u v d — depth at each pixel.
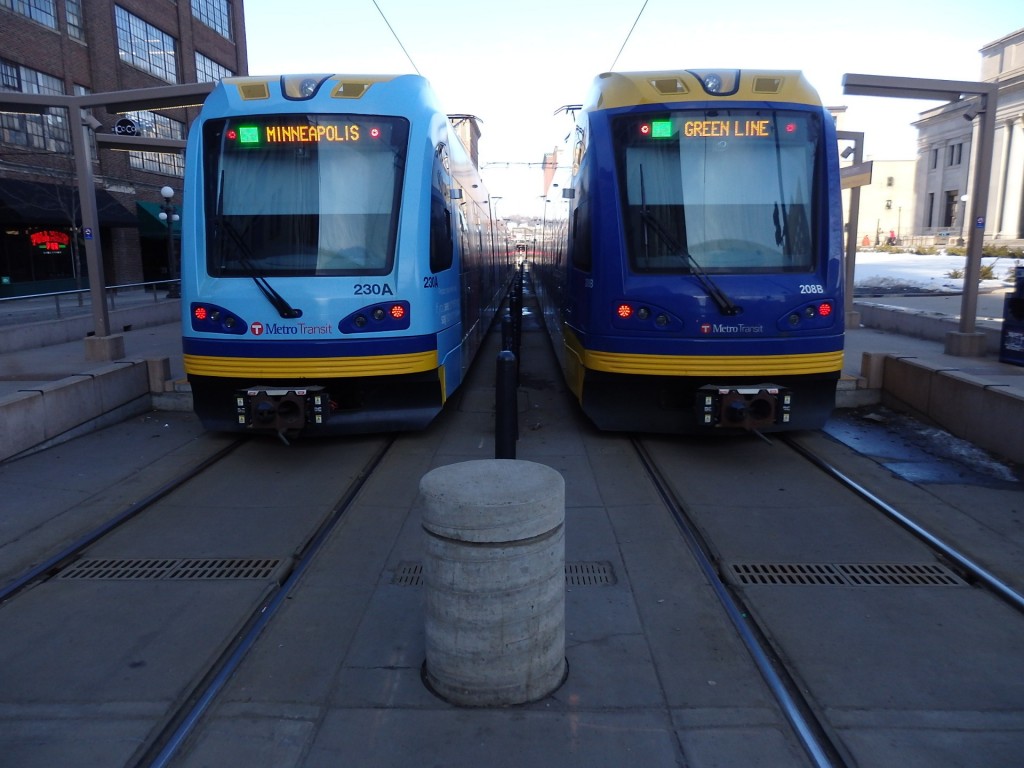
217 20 36.94
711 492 6.13
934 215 62.72
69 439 7.84
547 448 7.39
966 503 5.80
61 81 26.12
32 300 19.72
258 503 5.95
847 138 14.19
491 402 9.63
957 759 2.96
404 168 7.05
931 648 3.79
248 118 6.97
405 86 7.45
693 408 7.13
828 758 2.97
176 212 32.44
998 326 12.57
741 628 3.95
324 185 6.95
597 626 3.98
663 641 3.83
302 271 6.81
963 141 58.56
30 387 7.70
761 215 6.93
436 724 3.16
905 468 6.73
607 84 7.44
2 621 4.11
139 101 10.64
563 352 9.89
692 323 6.75
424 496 3.26
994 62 53.75
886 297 20.30
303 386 6.81
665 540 5.13
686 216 6.93
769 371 6.77
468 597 3.20
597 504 5.83
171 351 12.87
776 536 5.22
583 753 2.99
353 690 3.42
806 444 7.56
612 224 6.97
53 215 24.31
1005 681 3.50
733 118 6.99
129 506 5.87
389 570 4.70
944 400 7.80
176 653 3.78
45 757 3.00
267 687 3.46
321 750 3.02
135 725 3.20
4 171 23.70
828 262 6.85
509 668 3.25
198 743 3.07
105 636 3.95
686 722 3.19
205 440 7.85
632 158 7.03
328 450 7.43
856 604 4.25
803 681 3.49
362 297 6.78
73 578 4.64
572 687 3.42
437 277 7.44
